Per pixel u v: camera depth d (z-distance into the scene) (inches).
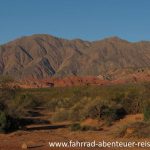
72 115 1398.9
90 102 1444.4
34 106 2058.3
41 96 2783.0
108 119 1277.1
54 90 3690.9
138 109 1398.9
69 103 1920.5
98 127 1187.3
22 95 2070.6
